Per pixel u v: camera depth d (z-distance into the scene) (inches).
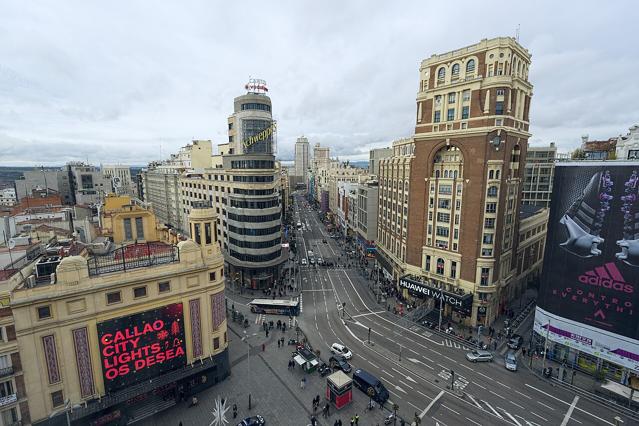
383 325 2559.1
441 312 2578.7
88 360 1425.9
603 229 1758.1
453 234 2549.2
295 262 4220.0
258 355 2140.7
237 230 3275.1
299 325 2549.2
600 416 1600.6
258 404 1690.5
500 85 2212.1
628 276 1688.0
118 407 1526.8
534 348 2132.1
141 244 1930.4
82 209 3868.1
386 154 5836.6
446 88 2491.4
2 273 1366.9
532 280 3398.1
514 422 1560.0
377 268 3789.4
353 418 1521.9
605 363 1846.7
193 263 1694.1
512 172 2486.5
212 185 3713.1
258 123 3412.9
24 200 4495.6
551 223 1973.4
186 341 1711.4
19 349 1264.8
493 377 1903.3
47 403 1338.6
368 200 4293.8
